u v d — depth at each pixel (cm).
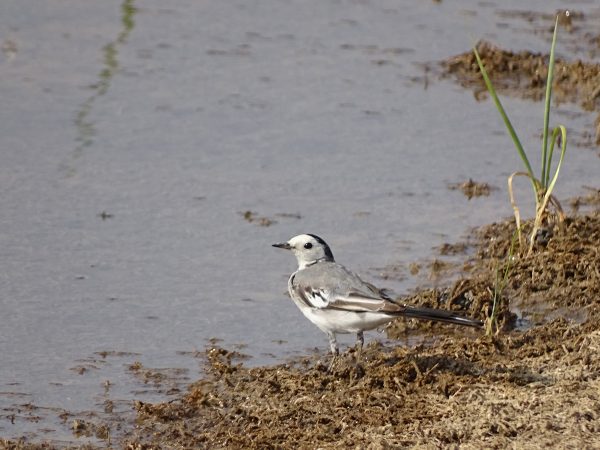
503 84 2311
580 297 1498
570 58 2398
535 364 1288
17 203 1794
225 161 1967
